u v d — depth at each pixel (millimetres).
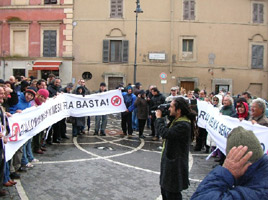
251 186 1797
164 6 23031
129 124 10914
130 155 8086
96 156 7828
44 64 23016
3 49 23719
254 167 1816
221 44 23422
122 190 5383
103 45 23094
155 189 5477
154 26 23078
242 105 6488
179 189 3812
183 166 3873
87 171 6480
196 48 23281
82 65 23266
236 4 23484
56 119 8656
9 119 5367
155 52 23078
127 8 23094
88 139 10156
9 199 4836
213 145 8125
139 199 4984
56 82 9484
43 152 8102
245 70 23625
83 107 10188
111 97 10578
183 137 3863
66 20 23109
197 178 6328
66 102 9852
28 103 6707
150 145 9500
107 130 12234
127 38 23109
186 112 4051
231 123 6188
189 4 23172
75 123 10320
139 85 11789
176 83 23250
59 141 9438
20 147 5910
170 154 3926
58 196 5023
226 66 23453
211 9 23344
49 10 23297
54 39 23375
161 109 4285
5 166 5305
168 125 4297
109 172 6457
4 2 23641
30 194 5082
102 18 23109
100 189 5402
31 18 23453
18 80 10211
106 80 23188
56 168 6641
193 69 23281
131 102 10797
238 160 1791
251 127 5676
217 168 1914
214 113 7027
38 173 6246
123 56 23172
